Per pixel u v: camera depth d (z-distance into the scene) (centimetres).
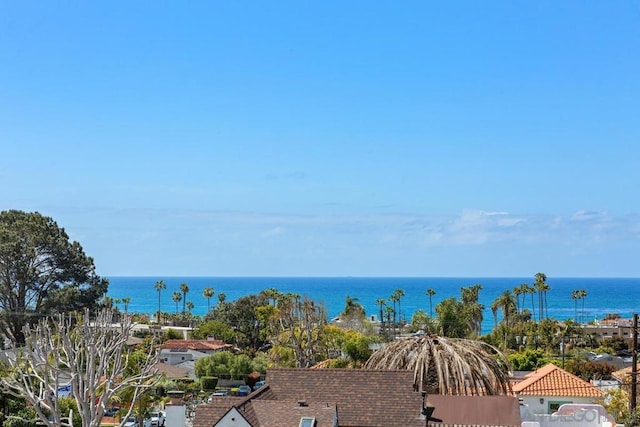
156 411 7550
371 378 4638
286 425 4078
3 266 11481
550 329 14750
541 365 10550
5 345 10175
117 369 5003
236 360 10394
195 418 4106
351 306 13038
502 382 5906
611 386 6994
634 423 5125
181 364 11250
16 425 5669
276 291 16275
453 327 10219
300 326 10619
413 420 4306
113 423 7131
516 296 19225
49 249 12056
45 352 4856
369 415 4375
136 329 15012
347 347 9731
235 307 15950
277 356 10756
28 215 12456
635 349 5250
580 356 11612
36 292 12012
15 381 4847
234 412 4016
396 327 18162
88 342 5119
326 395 4578
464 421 4722
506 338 14250
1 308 11550
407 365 5775
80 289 12144
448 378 5600
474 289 17175
